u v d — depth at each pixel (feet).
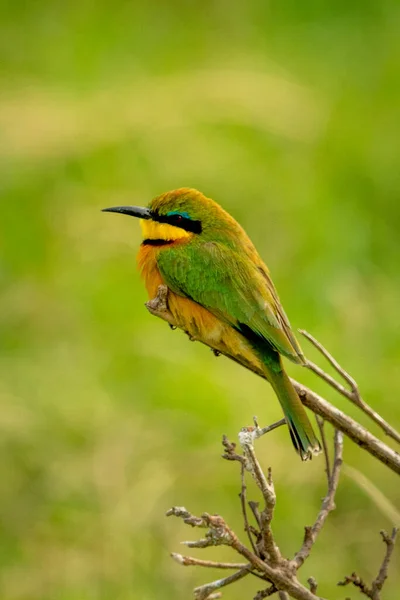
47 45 57.72
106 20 59.98
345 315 42.32
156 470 36.32
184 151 47.80
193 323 27.53
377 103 52.60
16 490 36.32
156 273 28.55
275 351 26.30
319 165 48.57
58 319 42.73
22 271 44.62
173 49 57.31
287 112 50.52
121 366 40.52
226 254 27.58
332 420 22.70
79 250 44.88
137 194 46.50
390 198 47.47
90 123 49.75
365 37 58.29
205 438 37.52
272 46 57.77
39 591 34.17
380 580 21.34
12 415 38.14
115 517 35.19
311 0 60.75
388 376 39.96
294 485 35.78
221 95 50.75
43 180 47.52
